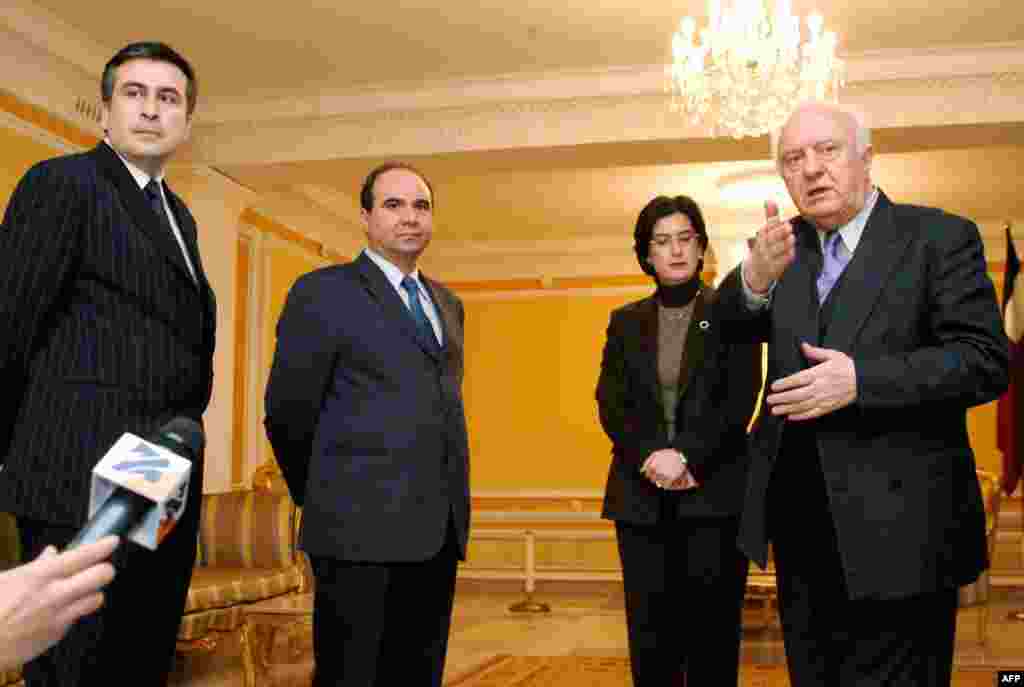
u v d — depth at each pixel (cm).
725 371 310
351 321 268
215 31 582
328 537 255
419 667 270
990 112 600
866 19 562
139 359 206
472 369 1156
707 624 304
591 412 1122
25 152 571
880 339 190
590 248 1117
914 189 920
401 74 646
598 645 720
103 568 74
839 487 186
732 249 1003
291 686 562
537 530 1098
